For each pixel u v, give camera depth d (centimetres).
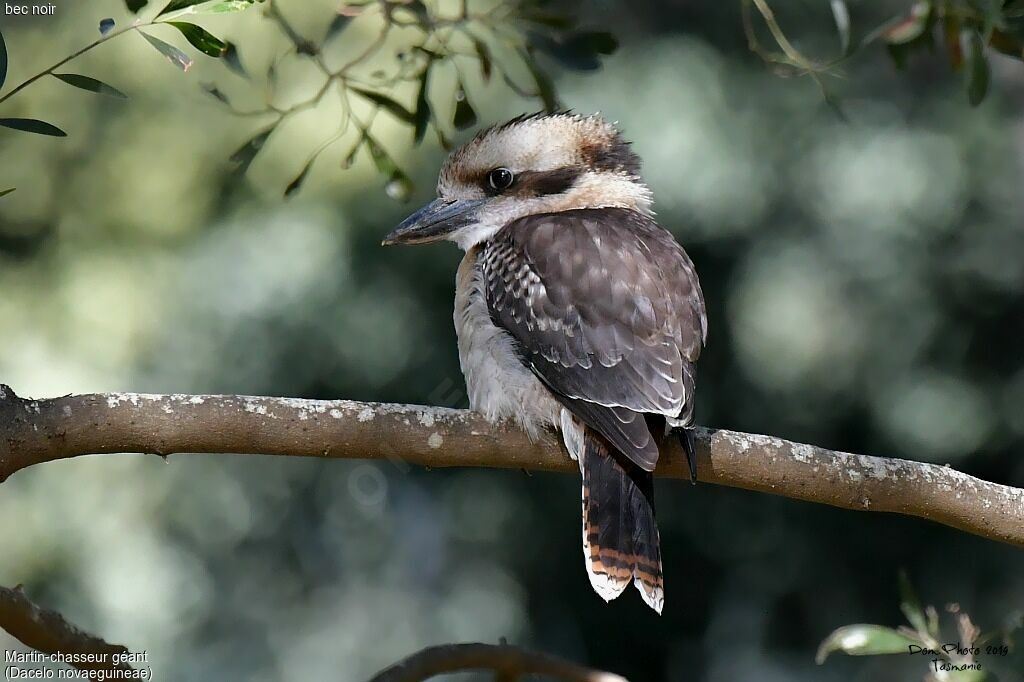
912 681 1369
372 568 1403
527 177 707
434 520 1399
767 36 1303
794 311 1305
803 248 1308
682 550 1391
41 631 444
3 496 1354
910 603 557
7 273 1395
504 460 604
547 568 1396
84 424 528
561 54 641
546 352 608
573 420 604
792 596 1391
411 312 1288
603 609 1398
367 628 1391
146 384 1335
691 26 1309
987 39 587
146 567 1367
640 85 1272
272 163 1284
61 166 1408
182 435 535
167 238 1390
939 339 1331
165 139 1379
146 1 525
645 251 638
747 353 1320
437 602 1398
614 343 600
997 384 1340
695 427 577
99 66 1383
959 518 573
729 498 1378
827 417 1338
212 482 1383
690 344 609
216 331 1320
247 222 1324
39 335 1362
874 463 569
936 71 1328
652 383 588
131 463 1370
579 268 622
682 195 1270
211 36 505
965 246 1326
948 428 1336
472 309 644
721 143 1268
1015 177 1335
